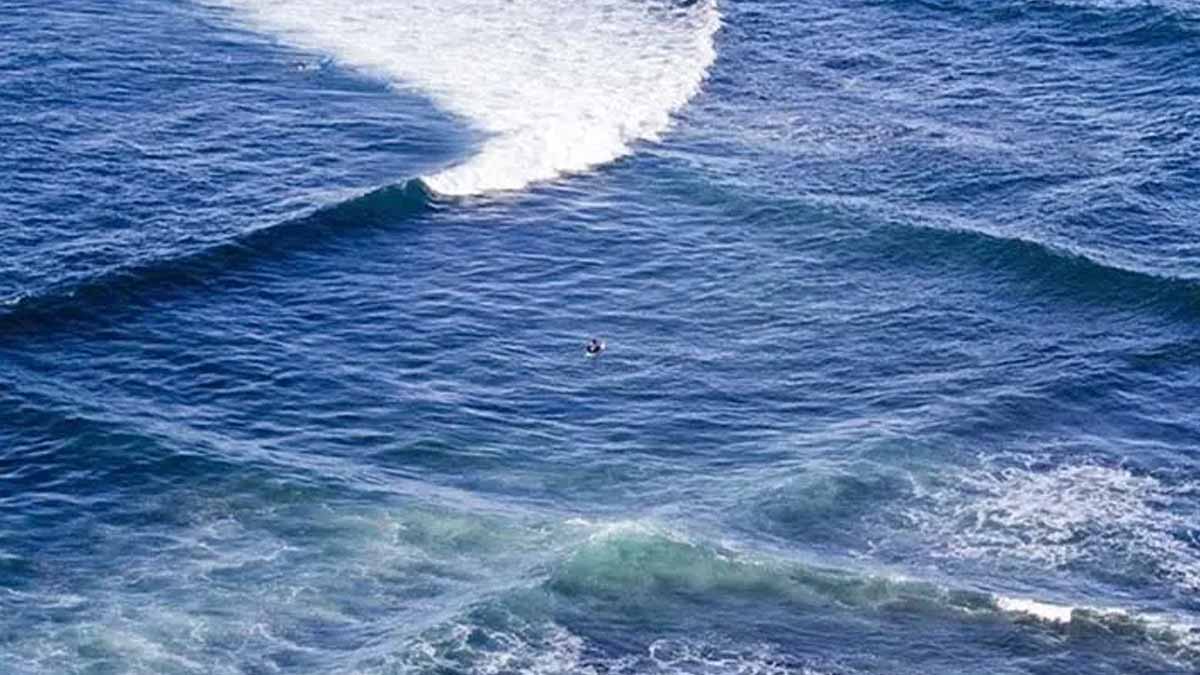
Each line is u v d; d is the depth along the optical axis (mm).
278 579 52375
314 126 78562
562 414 61438
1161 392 63531
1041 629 51688
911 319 67688
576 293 68688
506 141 77875
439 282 68688
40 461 57000
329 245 70125
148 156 74812
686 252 71688
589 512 56281
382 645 49688
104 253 67625
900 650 50812
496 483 57594
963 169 77875
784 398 62875
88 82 80250
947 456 59438
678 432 60719
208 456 57375
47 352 62469
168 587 51906
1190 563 55062
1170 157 79188
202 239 69062
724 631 51094
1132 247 72312
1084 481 58562
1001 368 64625
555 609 51281
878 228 72875
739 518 56125
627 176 76688
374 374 62938
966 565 54656
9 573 52188
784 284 69812
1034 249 70688
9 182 71875
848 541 55531
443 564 53250
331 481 56625
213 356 63125
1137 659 50719
